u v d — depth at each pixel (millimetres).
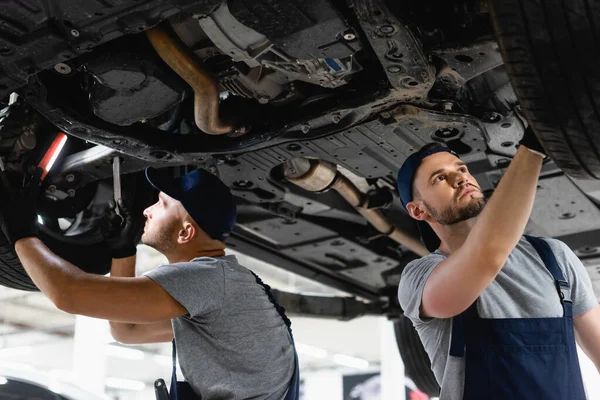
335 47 2154
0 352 11195
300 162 3014
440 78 2467
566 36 1771
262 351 2164
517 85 1888
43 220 3086
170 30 2270
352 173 3186
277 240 3816
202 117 2473
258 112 2670
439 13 2219
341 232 3775
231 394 2102
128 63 2297
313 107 2531
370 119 2545
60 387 3777
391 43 2139
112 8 2002
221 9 2145
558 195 3393
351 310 4594
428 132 2627
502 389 2076
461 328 2150
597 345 2285
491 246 1997
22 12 1999
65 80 2533
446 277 2080
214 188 2367
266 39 2219
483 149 2766
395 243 4133
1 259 3031
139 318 2035
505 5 1764
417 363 4719
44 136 2777
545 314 2164
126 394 12586
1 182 2402
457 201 2301
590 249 3828
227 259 2262
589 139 1945
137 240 3193
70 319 11633
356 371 13352
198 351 2129
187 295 2062
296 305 4504
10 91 2307
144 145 2695
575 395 2098
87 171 2979
